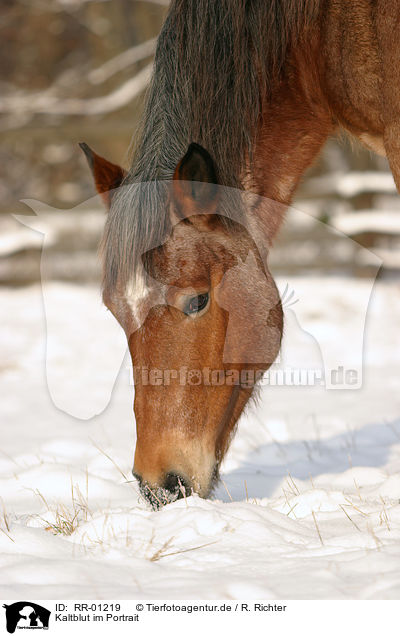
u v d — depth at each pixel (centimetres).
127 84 1666
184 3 405
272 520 374
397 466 536
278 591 288
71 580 307
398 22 388
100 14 1873
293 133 441
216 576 304
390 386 898
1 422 763
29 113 1870
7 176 2338
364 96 423
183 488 358
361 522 376
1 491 500
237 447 618
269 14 415
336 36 423
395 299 1412
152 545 342
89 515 420
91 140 1809
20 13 2108
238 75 404
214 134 392
